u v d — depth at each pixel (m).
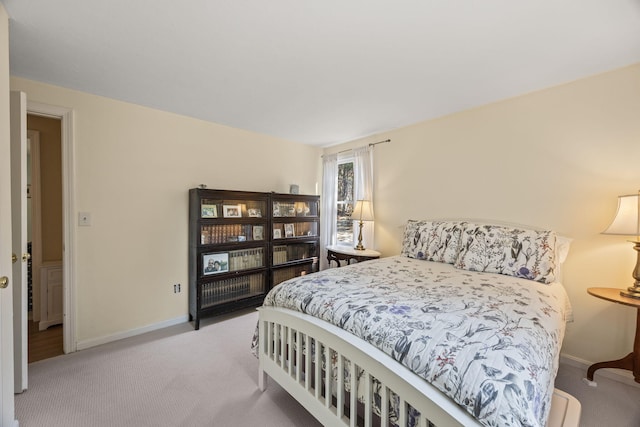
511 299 1.52
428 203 3.06
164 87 2.25
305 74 2.04
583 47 1.70
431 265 2.44
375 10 1.39
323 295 1.54
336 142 4.00
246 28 1.53
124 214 2.54
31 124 2.81
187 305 2.96
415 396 1.00
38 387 1.82
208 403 1.71
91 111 2.36
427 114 2.87
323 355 1.49
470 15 1.42
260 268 3.25
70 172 2.26
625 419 1.59
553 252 2.06
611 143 2.01
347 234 4.00
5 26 1.33
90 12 1.40
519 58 1.82
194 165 2.99
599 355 2.05
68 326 2.26
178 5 1.35
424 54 1.78
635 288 1.78
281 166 3.79
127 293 2.57
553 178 2.26
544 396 0.89
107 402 1.69
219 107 2.69
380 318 1.24
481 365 0.91
